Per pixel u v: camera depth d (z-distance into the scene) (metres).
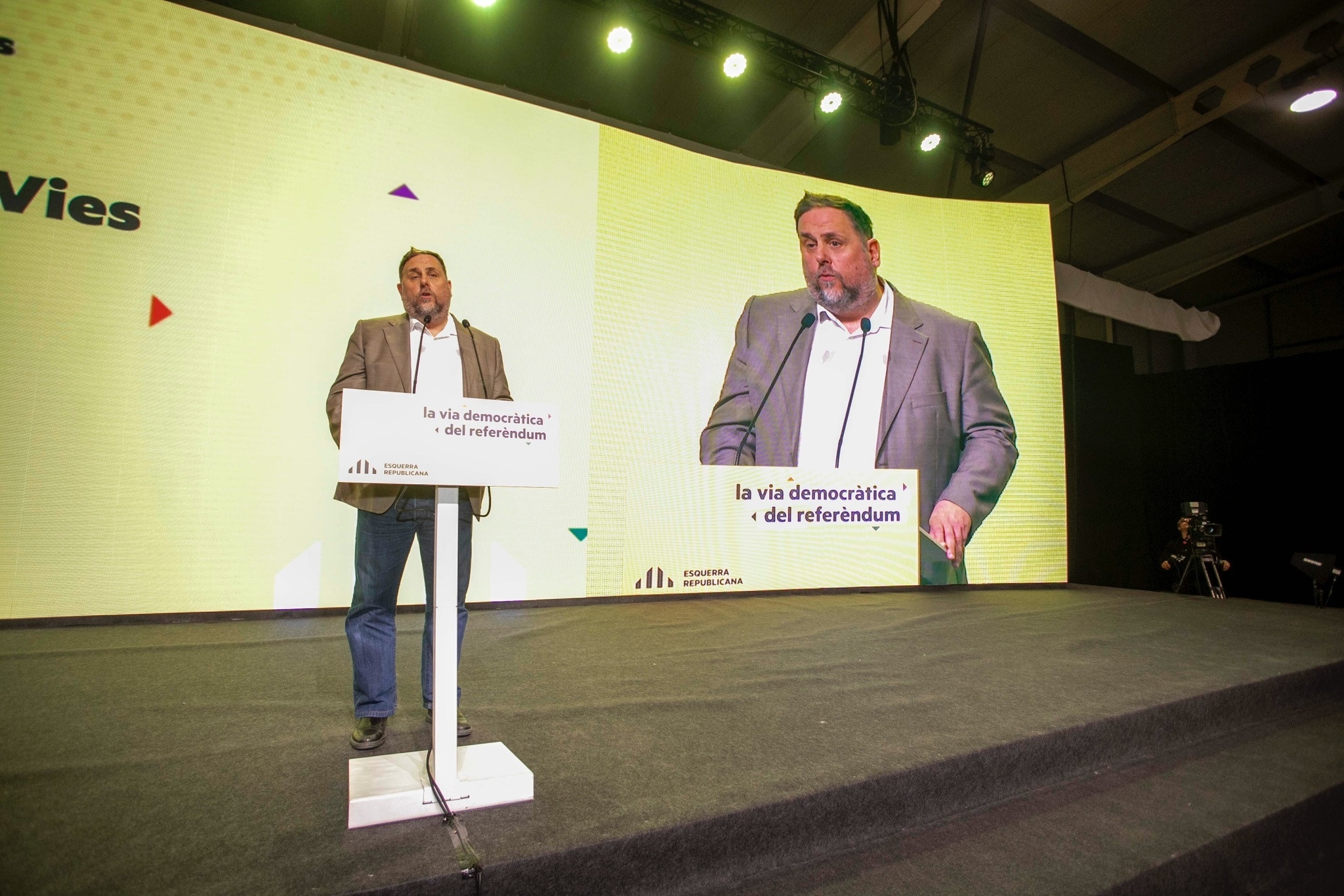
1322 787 1.95
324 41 3.88
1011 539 5.24
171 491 3.31
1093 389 6.60
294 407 3.55
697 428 4.52
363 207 3.77
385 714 1.68
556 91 5.78
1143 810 1.76
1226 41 5.40
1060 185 6.79
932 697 2.23
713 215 4.73
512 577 3.99
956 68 5.65
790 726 1.92
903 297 5.16
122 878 1.08
